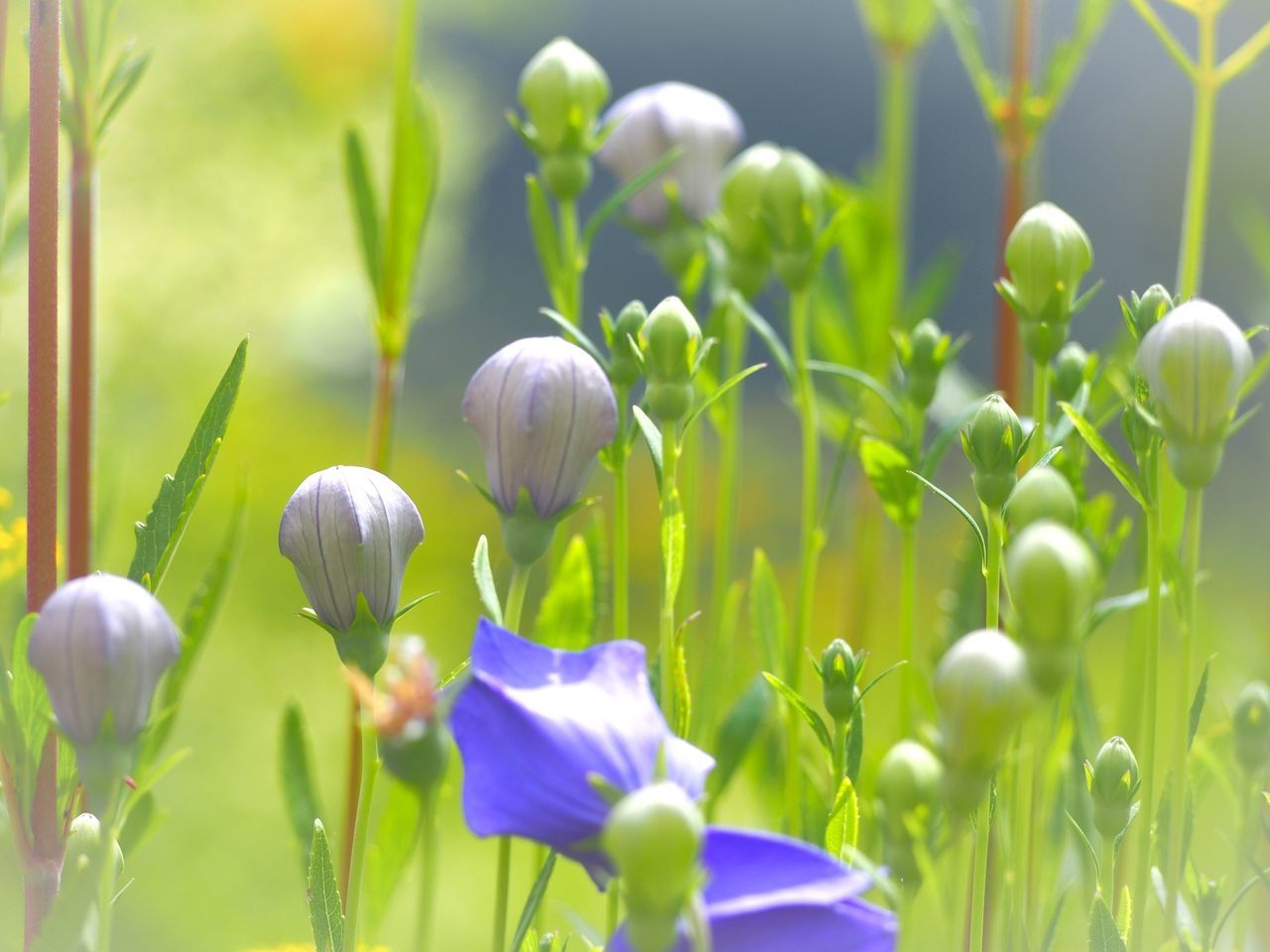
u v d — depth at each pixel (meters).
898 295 1.32
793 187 1.12
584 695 0.96
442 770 0.95
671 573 1.04
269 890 2.80
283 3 4.12
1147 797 1.02
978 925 1.01
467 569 4.40
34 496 1.01
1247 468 2.30
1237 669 1.17
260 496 4.54
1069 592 0.93
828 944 0.94
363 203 1.18
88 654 0.95
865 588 1.25
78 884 0.96
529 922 0.98
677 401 1.03
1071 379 1.11
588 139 1.13
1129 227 5.00
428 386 6.23
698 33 7.77
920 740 1.14
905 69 1.46
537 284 7.07
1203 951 1.03
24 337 2.54
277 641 3.85
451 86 4.63
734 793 1.25
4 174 1.11
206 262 4.03
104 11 1.08
